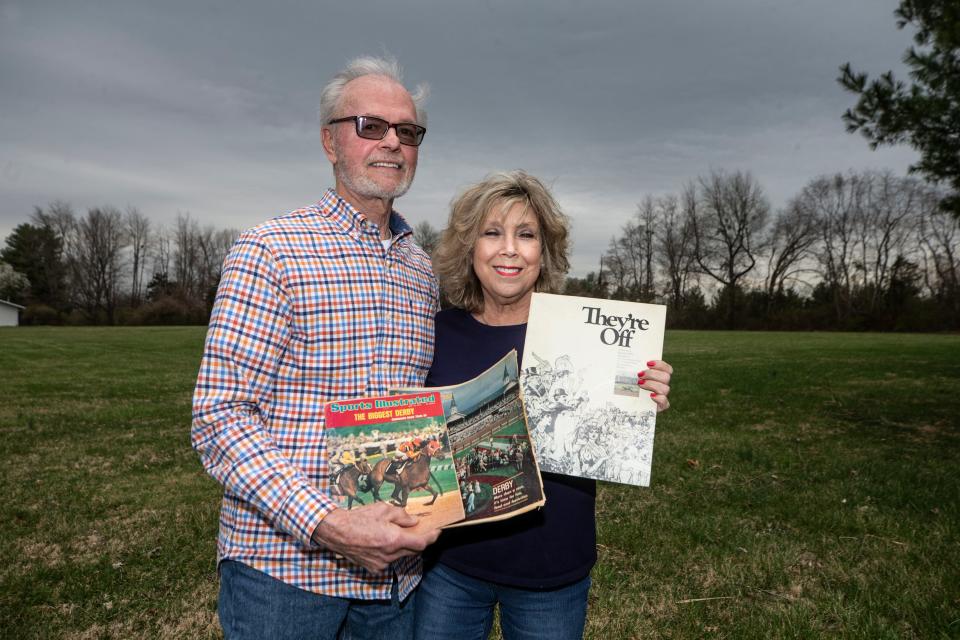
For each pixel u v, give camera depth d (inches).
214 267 2960.1
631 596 135.4
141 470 247.4
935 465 237.6
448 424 65.1
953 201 349.4
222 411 56.8
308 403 62.5
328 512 53.1
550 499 71.3
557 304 72.6
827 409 367.6
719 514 183.5
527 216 75.2
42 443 298.2
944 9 290.5
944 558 147.9
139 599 138.5
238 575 61.9
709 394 434.0
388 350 66.7
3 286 2506.2
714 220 2262.6
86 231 2731.3
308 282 62.0
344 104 68.7
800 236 2130.9
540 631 70.6
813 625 120.3
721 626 123.4
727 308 2116.1
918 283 1963.6
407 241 77.3
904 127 313.7
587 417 70.2
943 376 511.2
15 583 145.3
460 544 71.4
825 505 188.1
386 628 68.9
